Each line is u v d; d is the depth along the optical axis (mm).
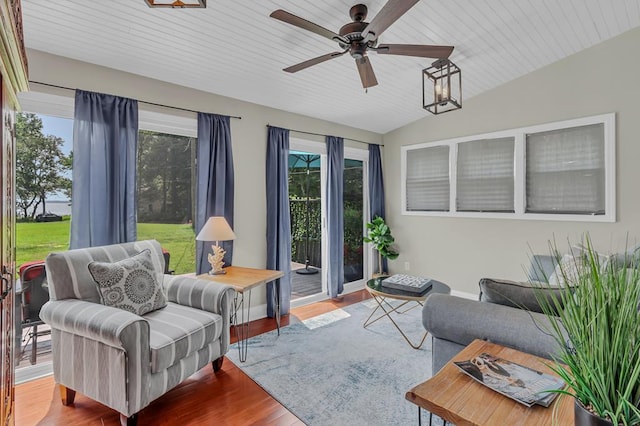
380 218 4953
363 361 2697
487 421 991
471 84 3908
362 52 2137
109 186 2676
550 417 1002
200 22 2346
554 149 3668
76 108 2525
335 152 4523
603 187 3373
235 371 2551
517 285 1714
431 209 4699
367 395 2225
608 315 765
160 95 3033
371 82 2586
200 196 3232
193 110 3242
